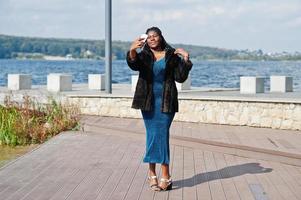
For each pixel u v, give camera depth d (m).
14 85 23.78
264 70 75.00
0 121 13.80
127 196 7.25
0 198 7.07
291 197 7.34
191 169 9.31
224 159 10.45
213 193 7.52
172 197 7.25
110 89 19.30
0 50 162.25
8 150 12.30
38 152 10.84
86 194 7.33
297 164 10.09
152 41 7.53
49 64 121.44
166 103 7.52
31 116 14.66
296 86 29.11
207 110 16.17
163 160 7.57
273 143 12.05
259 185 8.08
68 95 18.50
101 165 9.48
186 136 13.11
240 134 13.73
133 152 10.93
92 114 18.16
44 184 7.93
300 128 14.68
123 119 17.11
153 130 7.60
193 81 39.50
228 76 50.34
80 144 11.98
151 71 7.51
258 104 15.32
